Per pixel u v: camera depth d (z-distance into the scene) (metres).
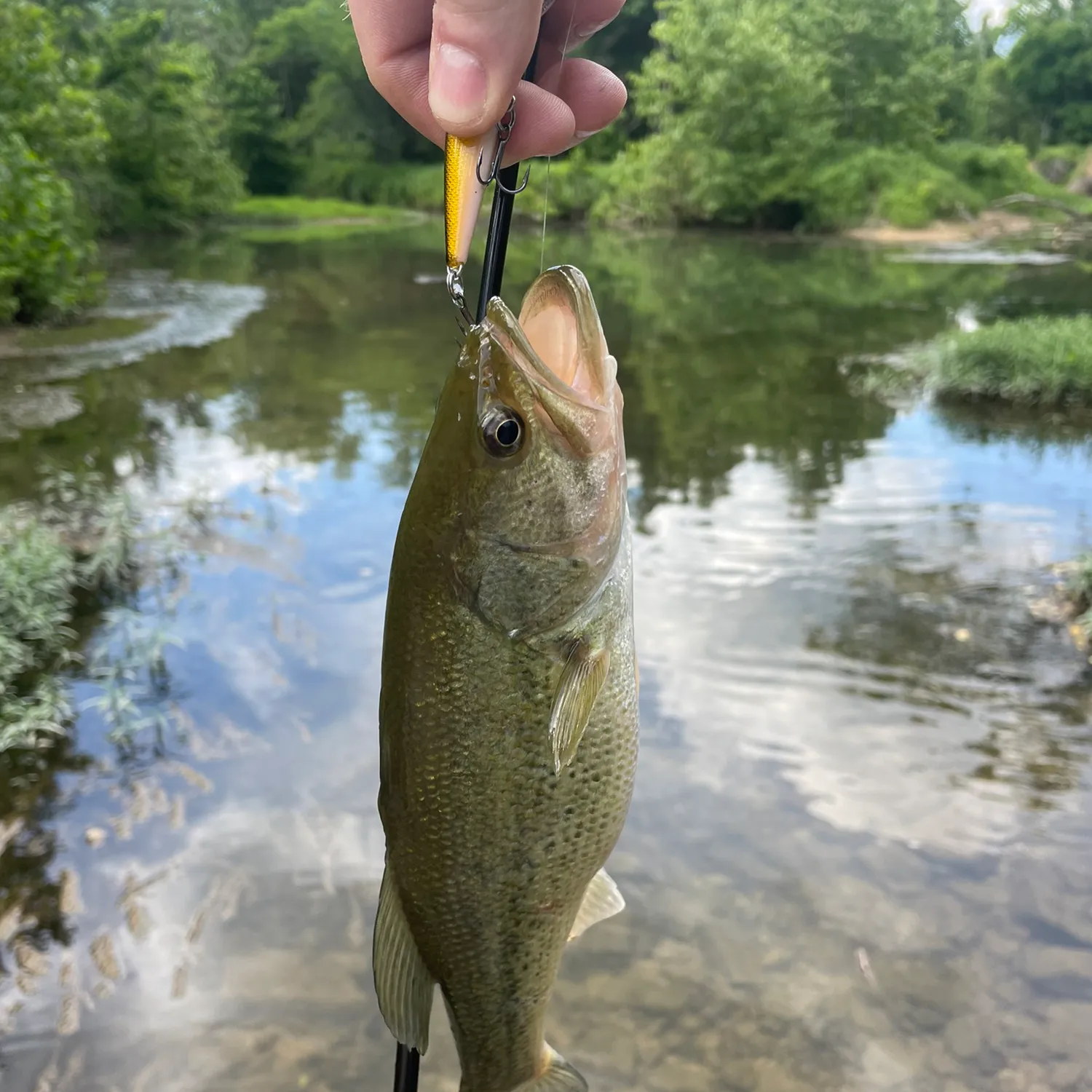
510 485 0.27
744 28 5.69
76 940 0.62
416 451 1.57
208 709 0.85
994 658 0.94
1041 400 1.83
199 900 0.65
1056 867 0.68
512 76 0.25
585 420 0.27
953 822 0.73
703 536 1.24
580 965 0.61
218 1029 0.56
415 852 0.28
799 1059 0.55
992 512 1.31
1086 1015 0.57
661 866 0.69
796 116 5.77
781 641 0.98
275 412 1.82
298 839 0.71
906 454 1.58
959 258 4.40
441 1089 0.54
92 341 2.38
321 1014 0.58
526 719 0.28
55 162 2.95
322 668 0.92
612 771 0.29
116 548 1.07
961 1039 0.56
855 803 0.75
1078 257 4.34
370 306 3.06
